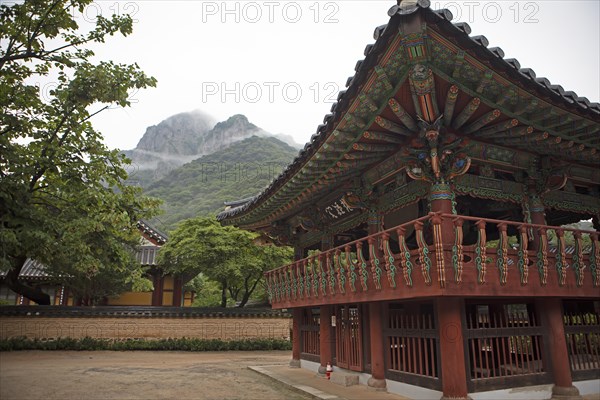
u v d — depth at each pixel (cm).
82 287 2517
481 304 1064
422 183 938
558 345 915
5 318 2225
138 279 2525
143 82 1315
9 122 1267
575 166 1059
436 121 780
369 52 656
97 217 1339
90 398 945
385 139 884
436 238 741
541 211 1000
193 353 2300
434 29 610
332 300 1094
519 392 858
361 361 1124
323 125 881
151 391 1042
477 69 679
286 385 1153
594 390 952
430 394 856
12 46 1279
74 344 2223
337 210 1323
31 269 3055
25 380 1163
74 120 1345
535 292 839
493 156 939
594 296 922
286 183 1142
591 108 803
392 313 1077
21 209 1239
